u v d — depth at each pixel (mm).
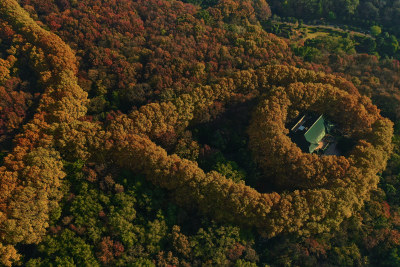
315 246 113438
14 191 107188
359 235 118438
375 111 143125
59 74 140250
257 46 167750
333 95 141375
